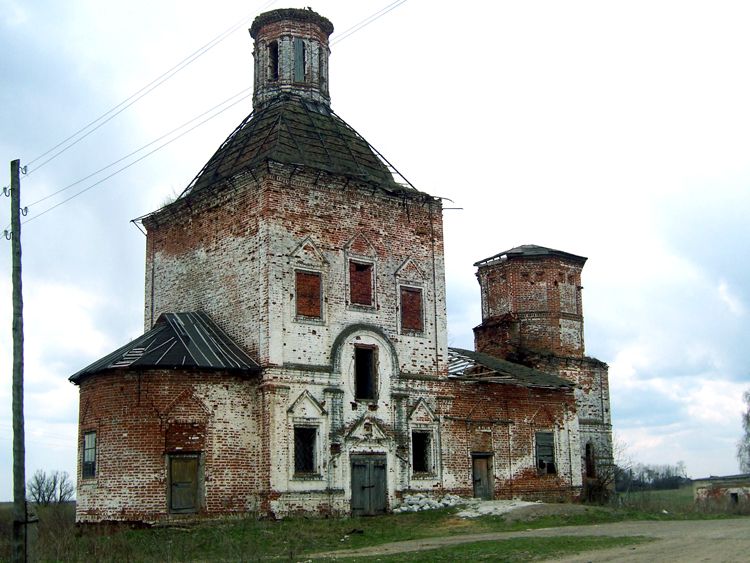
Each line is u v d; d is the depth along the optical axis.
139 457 27.98
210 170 36.12
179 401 28.67
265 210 31.02
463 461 34.66
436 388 34.34
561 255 46.09
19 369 20.75
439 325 35.00
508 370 38.88
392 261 34.06
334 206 32.78
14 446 20.22
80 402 30.36
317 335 31.33
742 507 37.91
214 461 28.84
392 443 32.56
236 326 31.58
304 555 22.23
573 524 27.72
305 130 35.31
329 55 39.16
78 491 29.64
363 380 32.75
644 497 43.25
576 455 38.91
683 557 17.81
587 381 45.53
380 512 31.64
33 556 19.84
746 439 66.06
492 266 47.25
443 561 19.47
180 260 35.00
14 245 21.55
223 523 28.36
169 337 30.56
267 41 38.31
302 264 31.44
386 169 36.41
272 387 29.75
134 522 27.58
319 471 30.42
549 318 45.19
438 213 35.94
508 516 28.98
